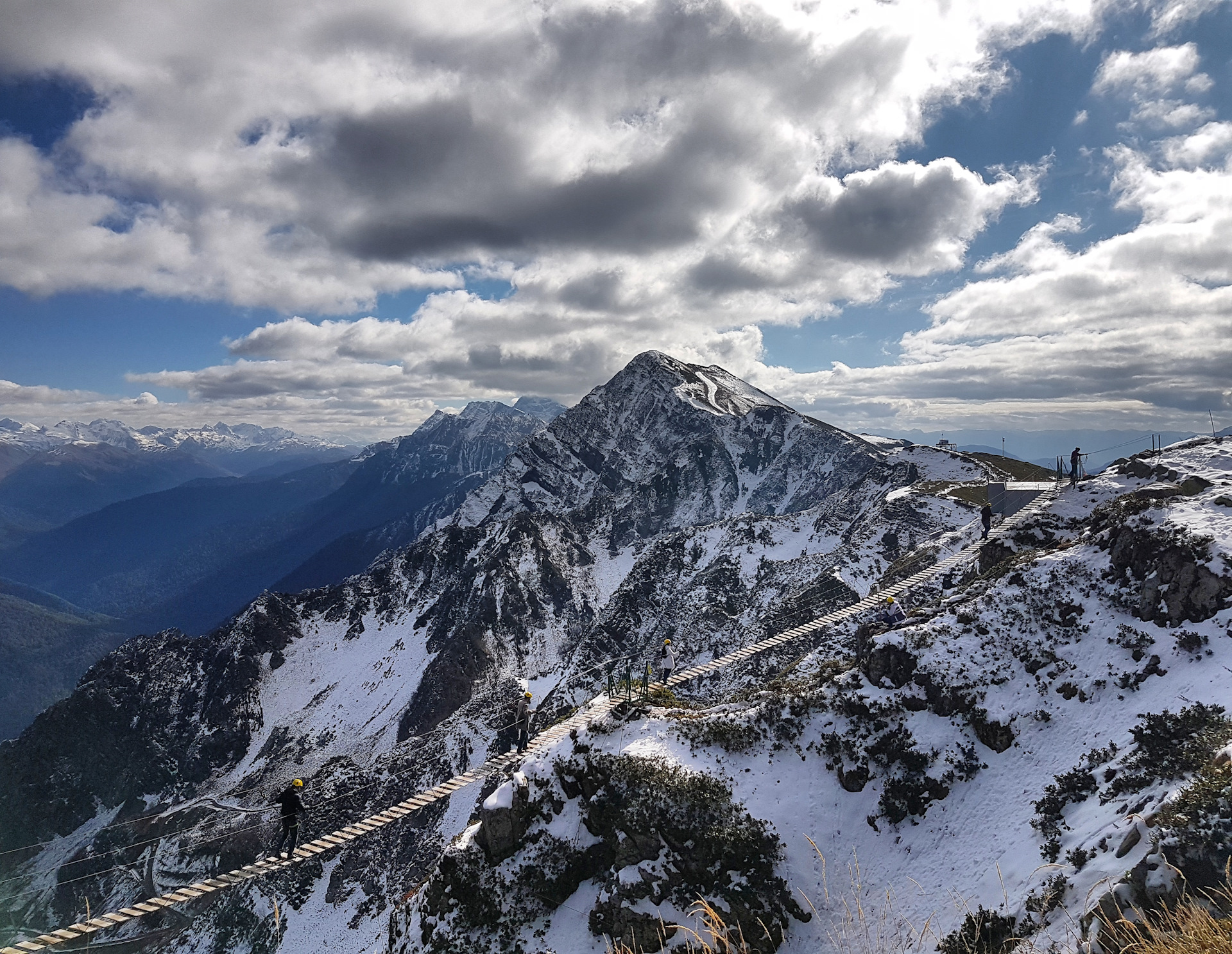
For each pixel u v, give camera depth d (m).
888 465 184.88
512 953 37.81
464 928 39.47
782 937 34.16
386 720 199.00
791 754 44.00
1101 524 50.50
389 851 118.19
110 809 172.75
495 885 40.28
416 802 31.53
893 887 35.06
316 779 165.00
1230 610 37.00
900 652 46.03
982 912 27.98
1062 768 35.97
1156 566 41.56
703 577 184.50
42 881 144.50
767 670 95.19
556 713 135.12
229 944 113.06
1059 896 25.97
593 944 36.75
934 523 126.38
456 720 156.50
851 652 69.44
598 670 152.25
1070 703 39.41
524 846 41.41
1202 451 63.81
